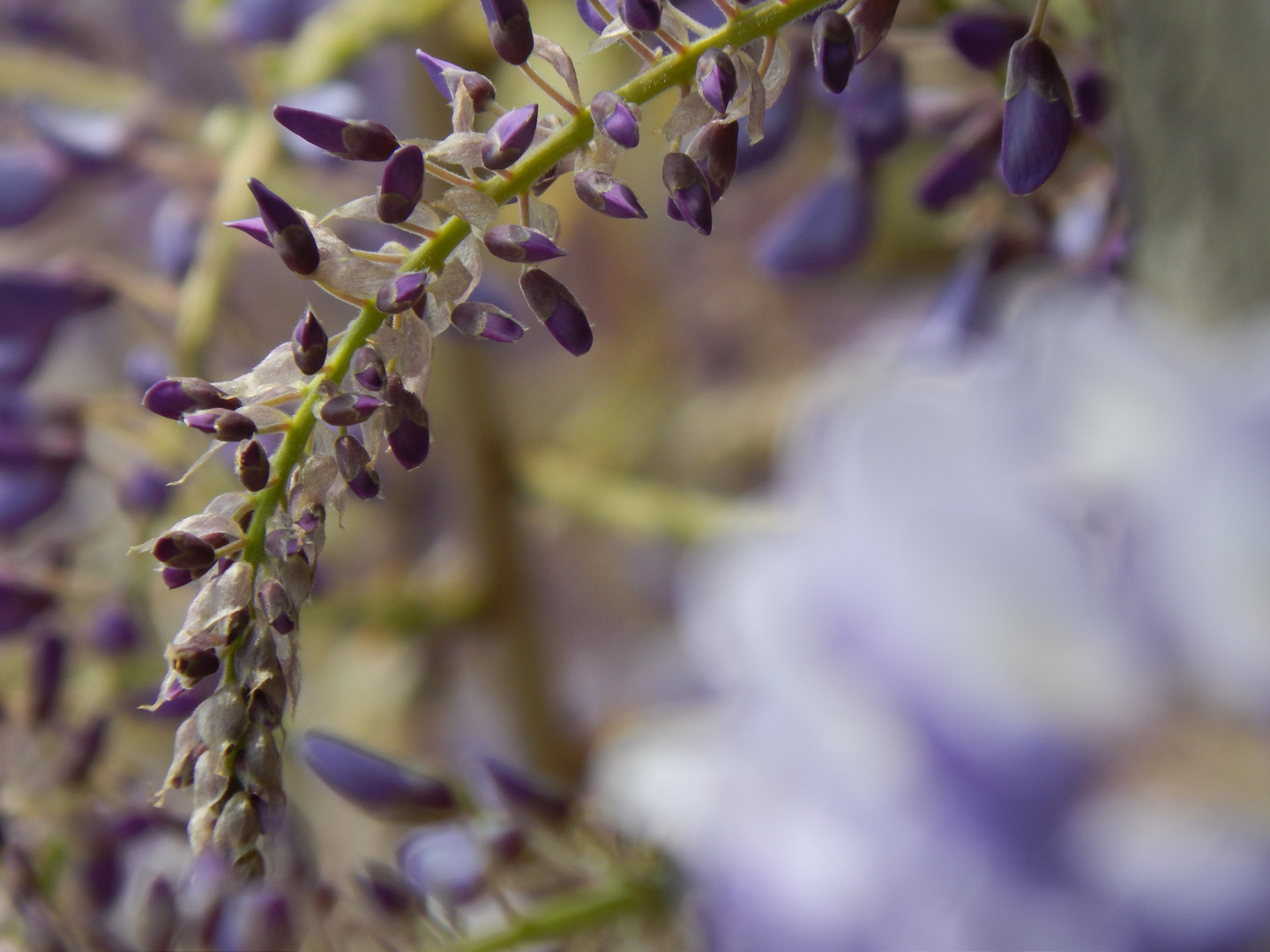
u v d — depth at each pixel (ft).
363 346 0.99
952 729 0.96
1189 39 1.00
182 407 1.00
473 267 0.99
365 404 0.97
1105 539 0.96
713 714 1.23
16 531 1.50
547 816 1.27
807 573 1.00
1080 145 1.19
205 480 1.48
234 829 0.98
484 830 1.26
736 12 0.99
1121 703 0.95
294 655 0.99
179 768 0.99
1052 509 0.97
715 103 0.98
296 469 1.00
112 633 1.40
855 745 1.00
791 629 1.01
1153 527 0.95
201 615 0.98
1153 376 0.97
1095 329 0.98
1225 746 0.94
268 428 1.00
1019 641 0.96
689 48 0.99
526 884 1.27
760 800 1.03
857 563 0.98
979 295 1.29
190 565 0.98
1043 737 0.95
